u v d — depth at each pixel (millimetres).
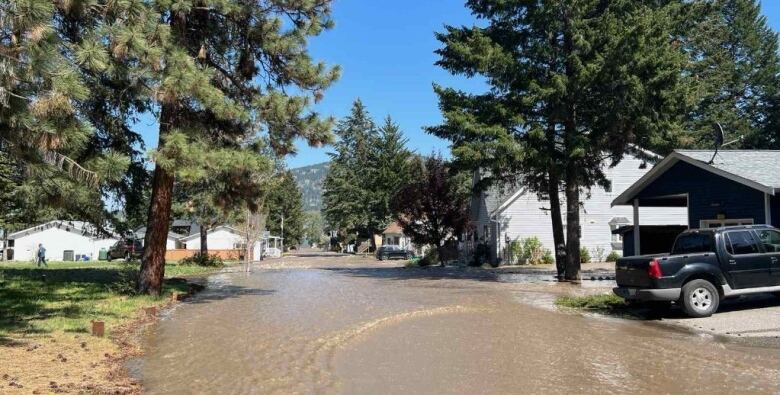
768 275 12414
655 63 21109
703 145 44438
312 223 145000
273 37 17250
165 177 17281
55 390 6637
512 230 37156
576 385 6918
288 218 99688
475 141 22969
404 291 19172
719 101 49625
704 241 12570
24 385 6781
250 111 16969
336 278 26141
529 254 36656
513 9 24031
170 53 13703
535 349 9141
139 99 14625
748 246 12453
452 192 37500
